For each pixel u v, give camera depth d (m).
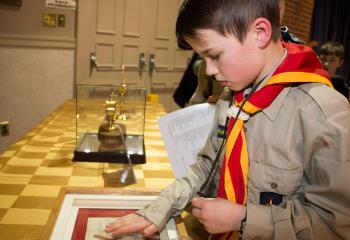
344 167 0.58
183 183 0.83
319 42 5.34
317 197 0.61
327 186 0.59
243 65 0.67
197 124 1.03
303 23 5.09
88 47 3.30
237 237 0.74
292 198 0.67
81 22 3.21
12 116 3.10
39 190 0.93
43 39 3.10
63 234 0.71
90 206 0.83
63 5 3.13
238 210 0.65
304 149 0.64
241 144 0.72
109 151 1.18
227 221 0.64
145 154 1.25
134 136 1.38
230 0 0.63
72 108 2.06
